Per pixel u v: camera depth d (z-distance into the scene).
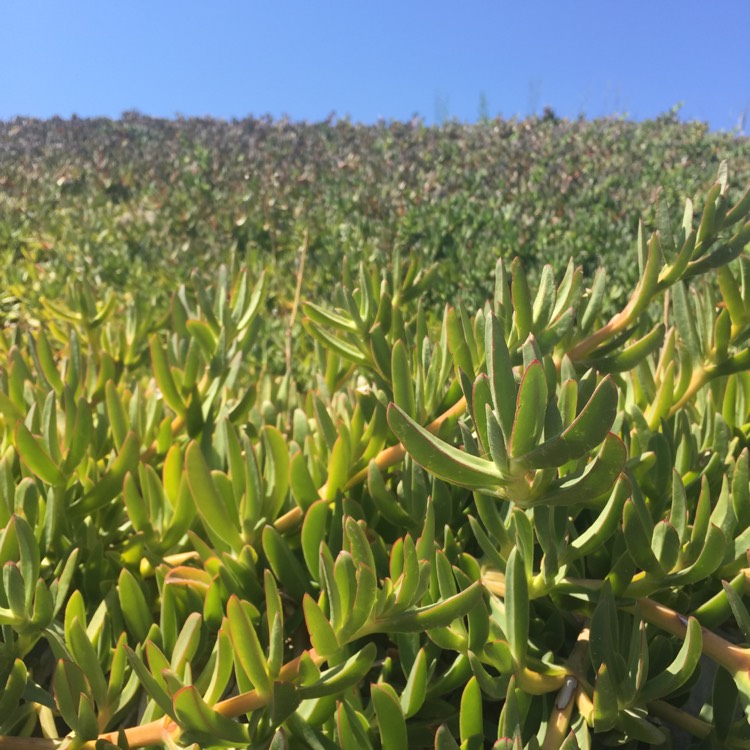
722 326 0.72
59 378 0.84
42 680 0.65
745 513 0.64
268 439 0.67
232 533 0.63
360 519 0.68
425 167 5.48
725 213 0.70
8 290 2.56
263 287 0.91
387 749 0.51
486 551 0.61
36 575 0.56
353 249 2.70
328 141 7.14
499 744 0.45
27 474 0.72
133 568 0.70
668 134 6.40
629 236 2.74
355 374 1.05
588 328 0.73
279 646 0.49
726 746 0.56
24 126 8.56
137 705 0.62
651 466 0.66
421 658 0.52
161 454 0.82
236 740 0.49
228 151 6.46
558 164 5.11
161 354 0.79
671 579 0.57
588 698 0.54
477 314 0.68
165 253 2.86
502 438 0.46
